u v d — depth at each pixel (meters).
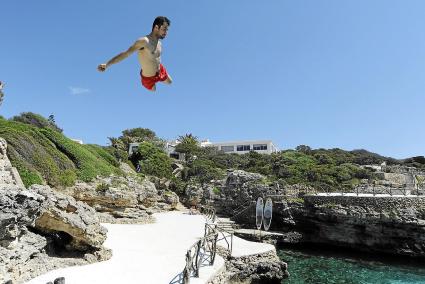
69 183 32.31
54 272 15.07
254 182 51.72
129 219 33.28
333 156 79.12
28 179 27.77
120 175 39.66
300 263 32.16
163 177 63.56
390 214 36.91
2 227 12.17
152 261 18.44
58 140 36.16
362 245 38.59
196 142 97.75
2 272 11.76
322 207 40.97
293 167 63.72
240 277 21.50
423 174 64.50
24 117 52.16
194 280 15.14
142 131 102.44
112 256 19.19
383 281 26.69
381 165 71.50
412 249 36.03
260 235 38.91
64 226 16.84
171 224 34.81
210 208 50.06
